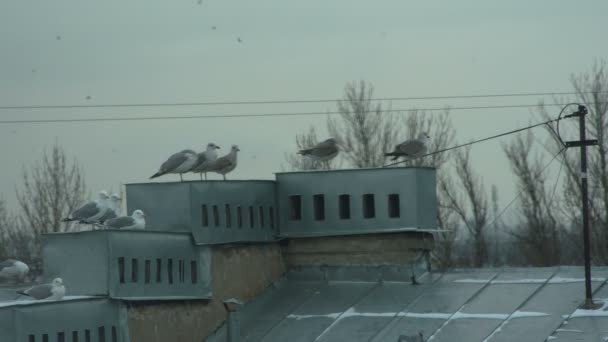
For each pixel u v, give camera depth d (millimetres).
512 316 33062
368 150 64250
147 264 32250
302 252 37812
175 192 34312
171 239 33156
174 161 34781
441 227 65812
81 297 29984
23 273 33219
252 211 36625
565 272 36406
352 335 33312
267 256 37281
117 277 30922
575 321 32219
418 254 36719
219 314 34750
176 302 33094
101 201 33625
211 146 35875
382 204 36750
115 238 31000
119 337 30797
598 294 34000
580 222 62562
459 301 34656
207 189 34781
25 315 27938
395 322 33750
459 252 66125
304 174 37531
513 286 35531
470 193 66250
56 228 60844
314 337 33625
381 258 36906
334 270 37438
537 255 64125
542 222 64375
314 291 36938
